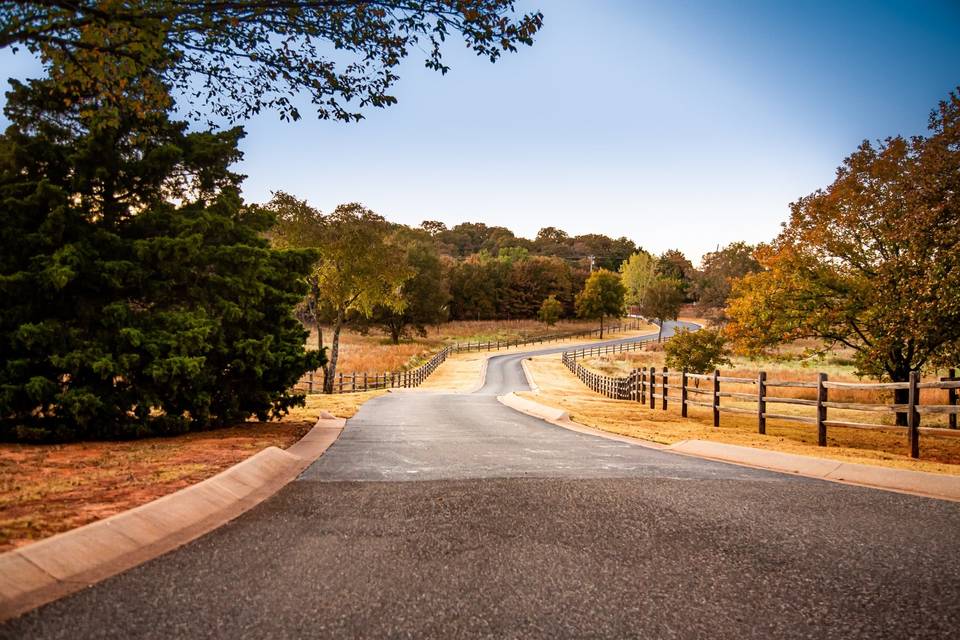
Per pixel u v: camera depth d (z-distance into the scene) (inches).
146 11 226.1
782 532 190.2
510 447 394.6
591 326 4559.5
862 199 728.3
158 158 390.6
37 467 259.8
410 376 1549.0
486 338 3467.0
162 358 366.0
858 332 753.6
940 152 612.7
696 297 5792.3
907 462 338.6
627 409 780.6
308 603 130.5
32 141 365.4
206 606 127.3
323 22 261.7
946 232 574.6
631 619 125.2
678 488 254.7
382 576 148.0
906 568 158.2
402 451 367.2
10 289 333.4
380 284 1400.1
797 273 784.3
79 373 348.8
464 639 114.5
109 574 144.8
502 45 258.1
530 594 137.9
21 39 225.0
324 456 341.7
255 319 446.0
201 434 404.2
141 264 377.1
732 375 1482.5
